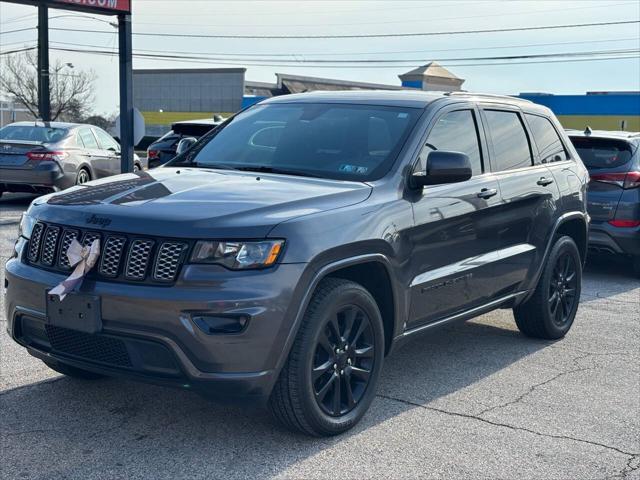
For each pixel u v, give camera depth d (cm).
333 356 428
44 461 397
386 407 491
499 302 582
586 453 433
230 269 380
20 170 1411
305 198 425
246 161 520
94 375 510
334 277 444
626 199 943
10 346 586
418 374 561
